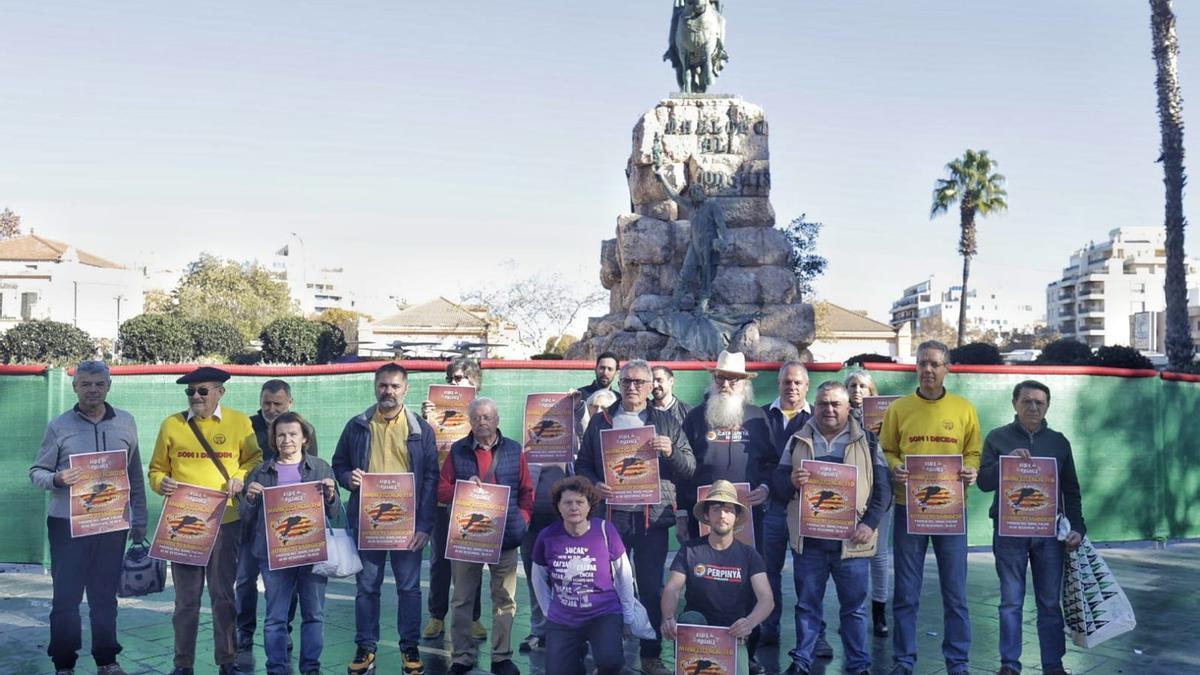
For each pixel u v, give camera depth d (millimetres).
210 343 41688
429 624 7844
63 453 6438
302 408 9938
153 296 79312
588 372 10531
